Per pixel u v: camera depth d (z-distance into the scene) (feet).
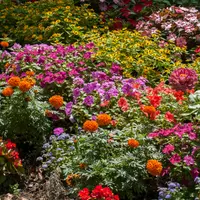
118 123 15.12
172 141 13.82
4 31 25.29
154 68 20.11
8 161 14.33
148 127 14.39
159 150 13.89
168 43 22.43
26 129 15.74
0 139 14.71
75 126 16.10
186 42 22.43
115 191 13.17
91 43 19.62
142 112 14.97
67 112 16.01
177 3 28.27
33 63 18.08
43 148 15.66
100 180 13.23
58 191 13.69
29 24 24.93
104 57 19.01
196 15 23.63
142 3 28.17
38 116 15.49
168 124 14.65
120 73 18.83
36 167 15.28
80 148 13.84
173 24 23.21
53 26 22.91
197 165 13.05
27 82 15.14
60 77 17.11
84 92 16.55
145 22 24.54
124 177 12.87
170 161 13.01
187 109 15.03
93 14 25.07
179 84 16.25
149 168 12.45
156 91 15.97
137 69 19.03
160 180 13.80
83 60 18.61
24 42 24.12
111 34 22.09
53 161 14.52
